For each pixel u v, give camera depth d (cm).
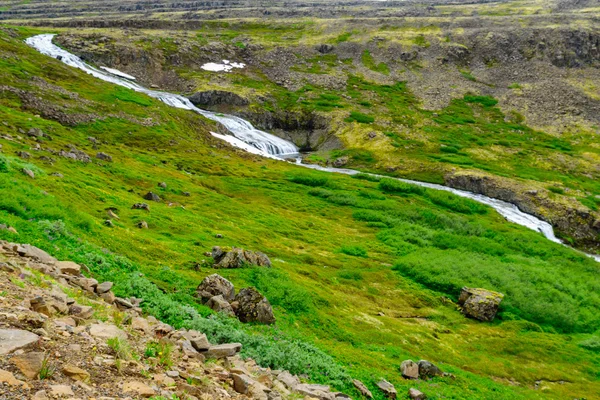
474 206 8944
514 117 14512
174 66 16200
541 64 17038
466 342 4066
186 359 1329
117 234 3225
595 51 17075
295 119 14050
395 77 17150
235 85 15338
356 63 18162
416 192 9306
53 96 9506
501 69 17238
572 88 15488
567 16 19912
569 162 11488
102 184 5209
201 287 2578
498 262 6128
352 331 3309
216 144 10975
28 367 869
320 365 2042
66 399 828
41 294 1319
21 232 2225
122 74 14775
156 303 1989
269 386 1418
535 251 7012
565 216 8925
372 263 5544
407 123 13675
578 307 5244
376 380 2244
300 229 6378
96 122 9169
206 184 7550
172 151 9219
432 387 2528
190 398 1033
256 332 2256
